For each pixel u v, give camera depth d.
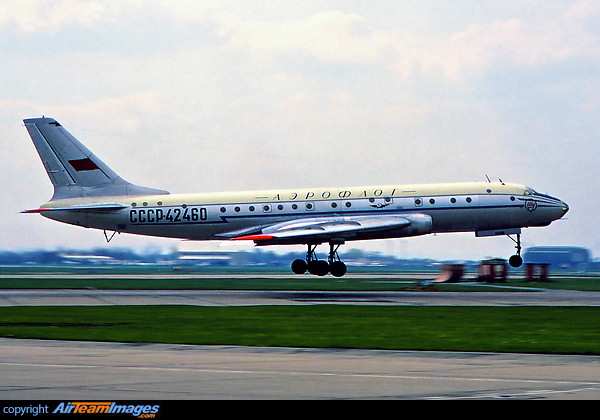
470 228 158.25
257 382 44.28
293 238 148.50
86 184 160.50
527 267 186.38
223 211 157.12
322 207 156.38
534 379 46.12
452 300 119.81
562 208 159.12
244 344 63.81
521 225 159.00
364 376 46.78
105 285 165.00
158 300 119.31
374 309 101.25
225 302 114.88
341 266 161.62
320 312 96.38
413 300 119.75
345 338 68.44
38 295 131.88
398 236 154.50
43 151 160.00
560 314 94.50
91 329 75.44
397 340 67.00
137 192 160.62
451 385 43.69
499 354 58.38
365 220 151.00
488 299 122.38
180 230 158.62
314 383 44.06
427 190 157.50
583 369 50.50
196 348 61.06
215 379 45.28
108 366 50.44
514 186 159.88
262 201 157.50
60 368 49.47
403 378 46.12
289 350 60.12
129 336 69.31
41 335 69.56
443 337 69.56
